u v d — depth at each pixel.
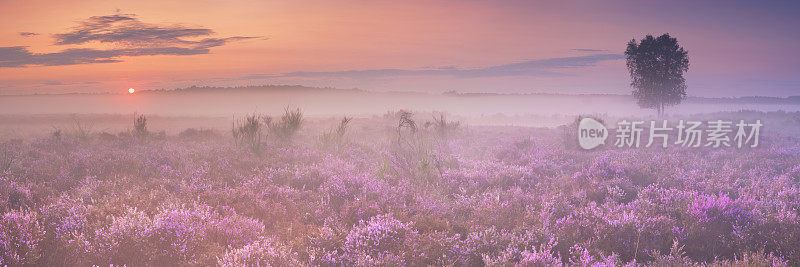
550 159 13.74
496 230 6.39
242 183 9.30
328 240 5.58
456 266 5.14
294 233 6.17
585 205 8.03
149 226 5.46
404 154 12.09
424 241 5.52
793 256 5.29
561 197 8.27
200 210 6.49
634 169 11.02
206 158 12.39
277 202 7.75
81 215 5.97
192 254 5.09
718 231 6.32
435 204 7.60
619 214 6.81
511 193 8.70
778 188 9.18
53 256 4.82
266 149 14.00
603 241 5.95
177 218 5.70
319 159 12.75
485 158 14.45
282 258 4.85
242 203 7.44
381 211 6.93
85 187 8.12
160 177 9.69
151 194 7.54
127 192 7.73
